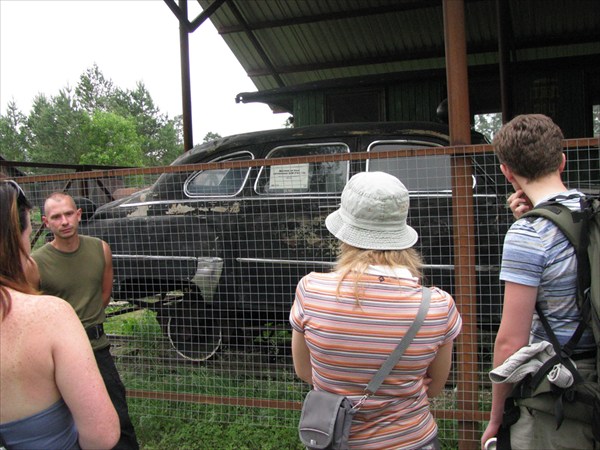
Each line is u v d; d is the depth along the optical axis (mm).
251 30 8977
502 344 1704
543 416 1681
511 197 1949
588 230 1622
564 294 1649
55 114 51219
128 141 51500
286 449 3309
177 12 7059
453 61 3082
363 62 9273
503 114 5961
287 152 4508
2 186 1457
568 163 3379
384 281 1617
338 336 1596
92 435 1424
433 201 3994
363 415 1608
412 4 8047
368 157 3111
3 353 1354
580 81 6242
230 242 4383
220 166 3420
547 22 8023
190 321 4469
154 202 4602
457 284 3033
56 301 1450
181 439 3537
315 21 8625
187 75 7305
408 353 1592
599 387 1582
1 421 1384
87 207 4711
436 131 4219
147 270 4504
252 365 4402
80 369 1401
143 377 4406
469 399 3018
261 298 4301
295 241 4266
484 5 7836
